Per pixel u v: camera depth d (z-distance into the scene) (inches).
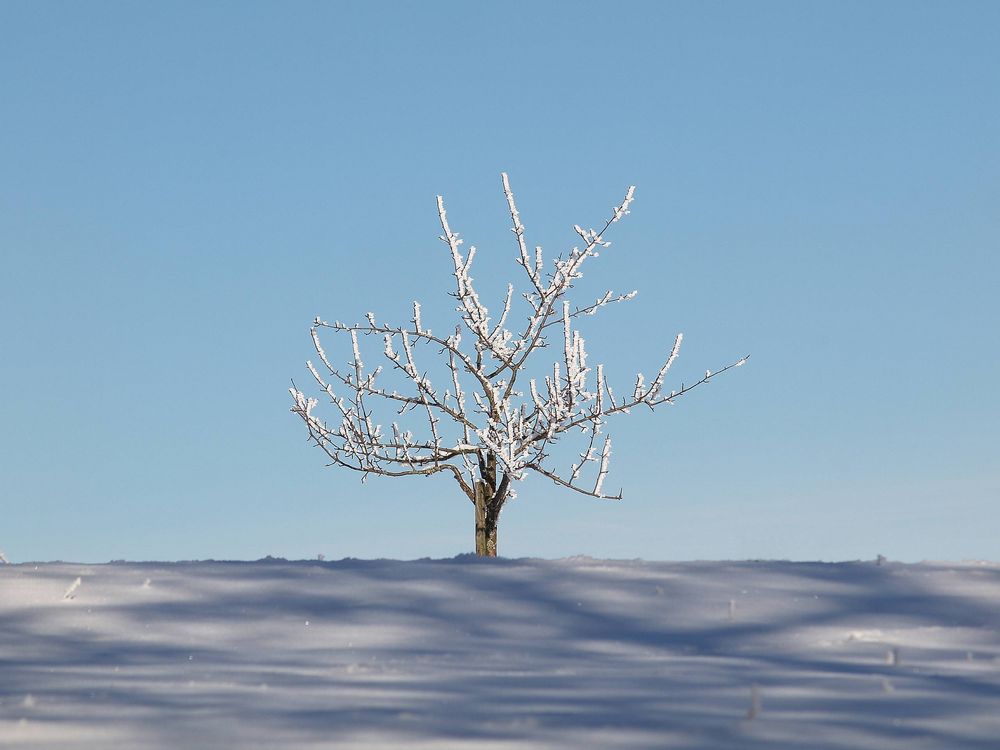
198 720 285.9
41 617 474.3
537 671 371.2
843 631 437.1
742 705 304.5
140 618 473.7
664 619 460.8
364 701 312.0
